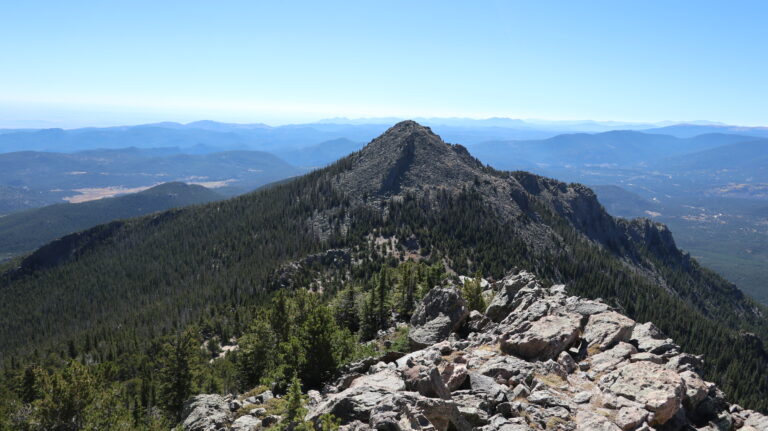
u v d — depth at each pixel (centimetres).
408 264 11731
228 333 15238
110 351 16262
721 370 18500
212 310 18600
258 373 6669
